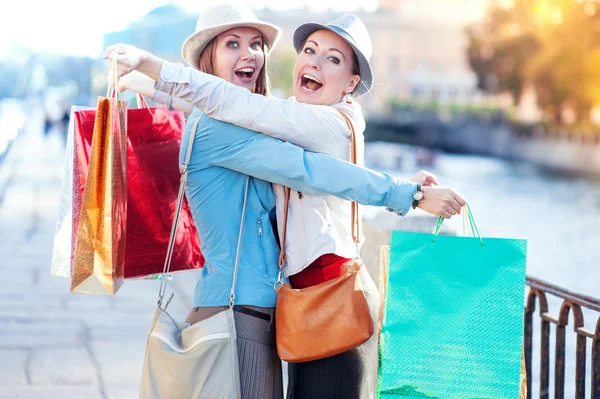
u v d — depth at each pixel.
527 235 14.75
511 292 2.38
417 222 4.45
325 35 2.65
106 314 6.59
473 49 47.81
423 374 2.39
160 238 2.83
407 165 35.19
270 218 2.62
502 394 2.37
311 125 2.49
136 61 2.40
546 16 43.88
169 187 2.86
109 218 2.33
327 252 2.51
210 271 2.53
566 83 43.06
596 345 3.18
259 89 2.93
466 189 26.23
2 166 25.47
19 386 4.60
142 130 2.81
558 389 3.50
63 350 5.43
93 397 4.47
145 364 2.44
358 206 2.59
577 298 3.35
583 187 28.20
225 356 2.38
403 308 2.40
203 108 2.46
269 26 2.80
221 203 2.51
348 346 2.39
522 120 45.62
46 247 10.30
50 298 7.14
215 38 2.80
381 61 66.06
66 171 2.59
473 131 47.84
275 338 2.52
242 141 2.46
